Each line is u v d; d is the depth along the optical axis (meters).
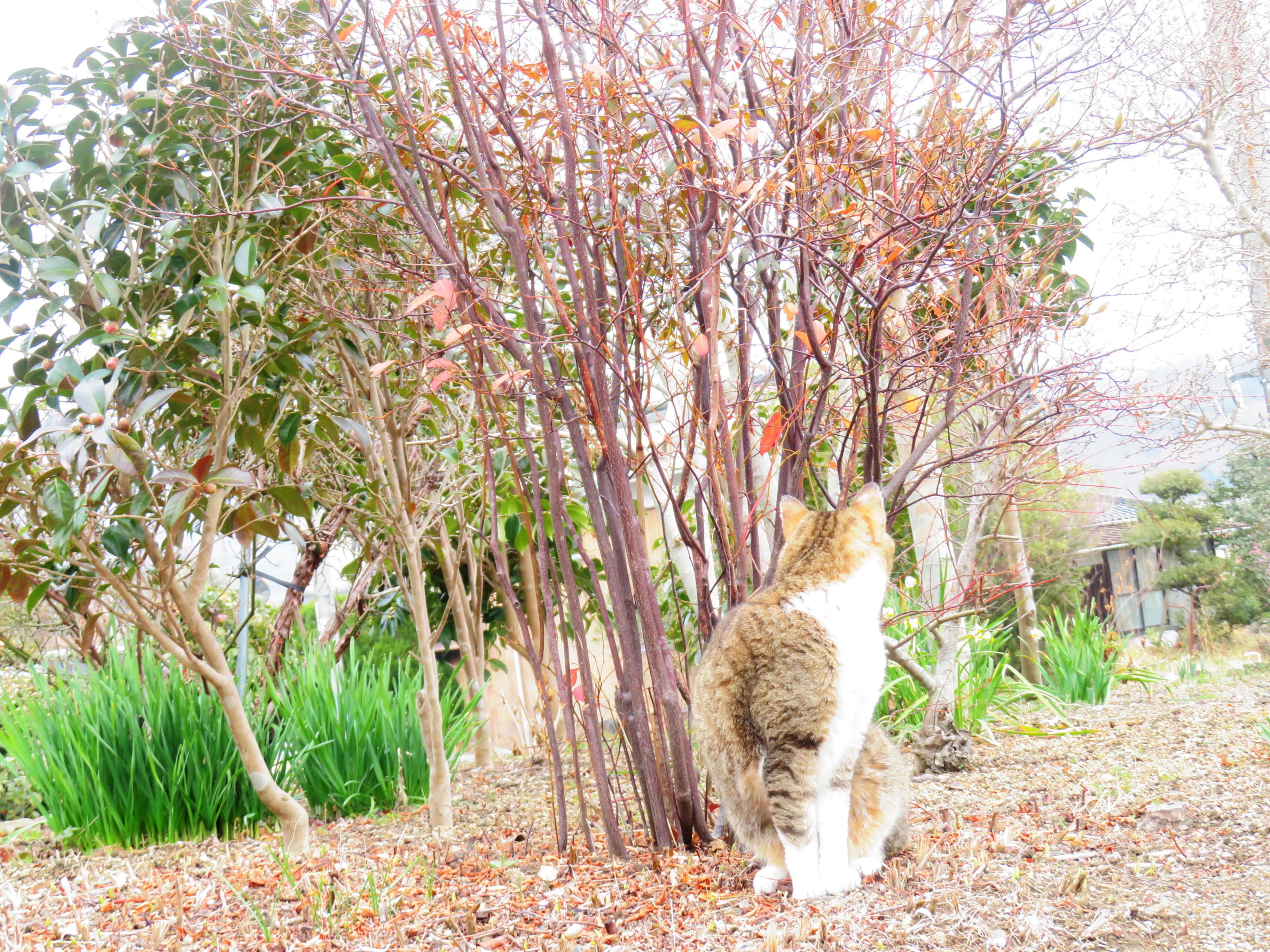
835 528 2.62
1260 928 2.12
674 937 2.25
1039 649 6.80
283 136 3.31
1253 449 8.25
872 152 3.01
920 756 4.41
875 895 2.40
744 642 2.56
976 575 4.11
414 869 3.11
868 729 2.76
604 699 4.13
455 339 2.38
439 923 2.51
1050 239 3.95
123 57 3.24
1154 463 4.75
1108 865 2.58
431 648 4.07
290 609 6.23
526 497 3.16
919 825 3.22
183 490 3.00
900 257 2.68
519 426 3.11
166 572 3.23
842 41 2.91
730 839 3.03
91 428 2.58
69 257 3.26
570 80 2.71
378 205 3.23
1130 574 12.96
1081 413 3.25
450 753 5.06
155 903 2.93
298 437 3.59
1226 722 4.65
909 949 2.07
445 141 3.76
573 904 2.55
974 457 3.61
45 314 3.13
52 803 3.99
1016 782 3.90
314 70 3.08
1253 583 11.21
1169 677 7.11
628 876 2.76
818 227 2.54
